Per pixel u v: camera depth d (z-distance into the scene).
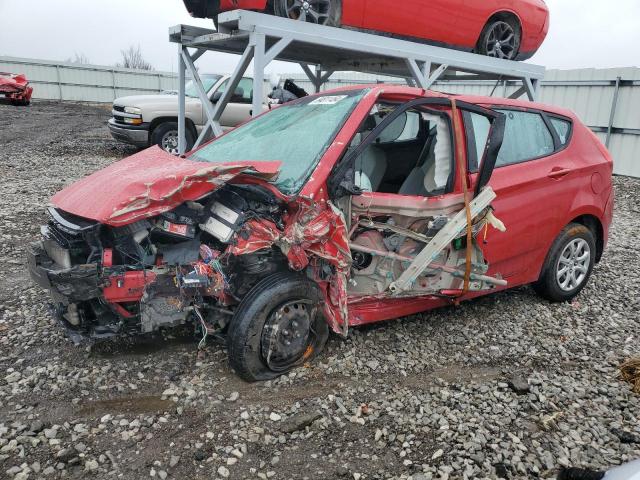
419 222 3.73
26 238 6.27
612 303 4.96
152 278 2.98
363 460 2.65
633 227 8.39
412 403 3.15
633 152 12.48
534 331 4.27
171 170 3.30
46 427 2.80
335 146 3.38
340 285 3.32
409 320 4.31
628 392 3.37
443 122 3.79
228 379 3.31
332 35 5.94
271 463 2.60
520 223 4.22
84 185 3.46
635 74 12.20
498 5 7.32
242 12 5.31
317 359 3.58
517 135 4.38
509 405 3.18
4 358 3.47
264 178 3.22
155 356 3.54
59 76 29.73
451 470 2.59
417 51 6.66
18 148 13.45
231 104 12.03
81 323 3.07
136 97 12.02
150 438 2.74
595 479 2.04
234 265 3.22
